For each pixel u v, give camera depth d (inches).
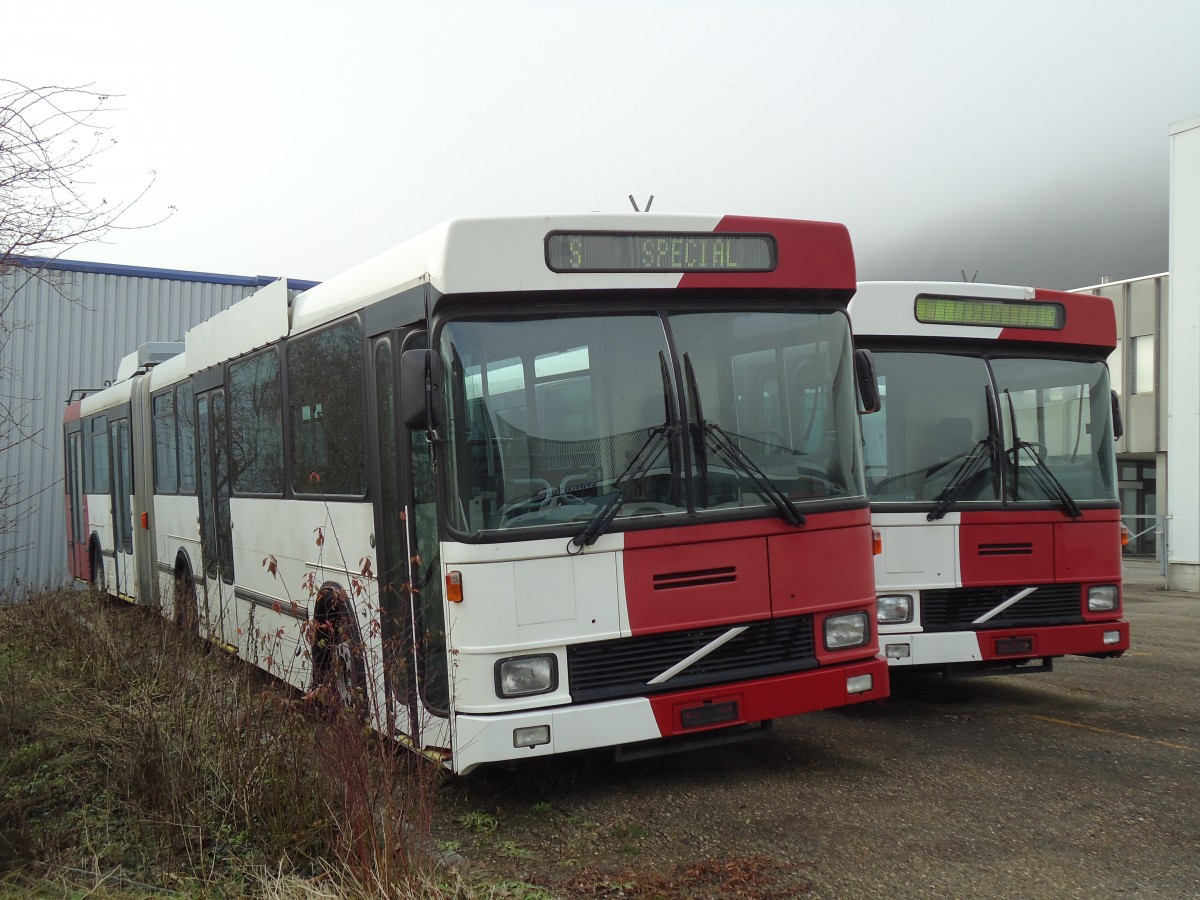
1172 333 809.5
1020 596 315.9
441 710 221.1
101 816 212.2
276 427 323.9
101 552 628.7
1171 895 177.3
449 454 215.5
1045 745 281.1
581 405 222.5
